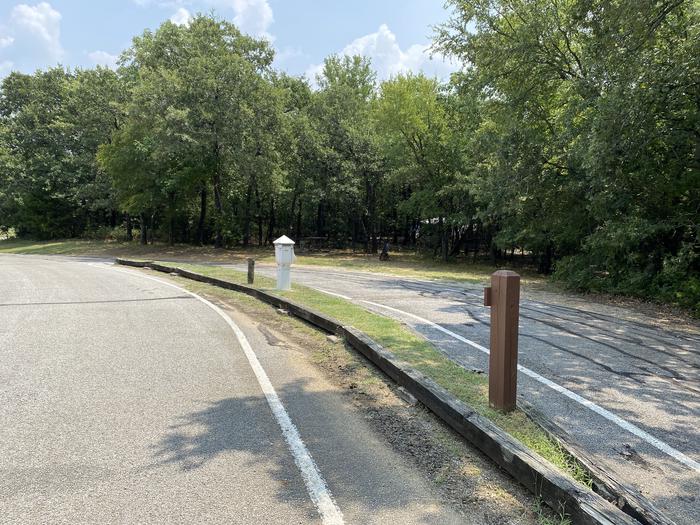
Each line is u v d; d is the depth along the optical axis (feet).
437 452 11.43
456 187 77.46
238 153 88.17
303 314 27.04
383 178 102.83
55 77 146.92
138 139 97.14
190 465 10.66
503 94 53.72
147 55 98.99
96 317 27.43
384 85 85.97
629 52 33.68
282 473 10.41
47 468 10.40
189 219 128.77
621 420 13.97
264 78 99.04
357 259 89.66
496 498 9.55
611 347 23.12
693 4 33.91
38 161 139.85
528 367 19.08
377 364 17.74
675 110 37.19
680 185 39.58
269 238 130.82
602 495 9.36
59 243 131.13
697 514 9.45
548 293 44.57
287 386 16.05
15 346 20.63
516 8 50.31
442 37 53.98
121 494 9.45
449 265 80.74
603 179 38.75
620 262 43.62
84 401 14.38
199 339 22.49
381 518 8.86
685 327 29.30
